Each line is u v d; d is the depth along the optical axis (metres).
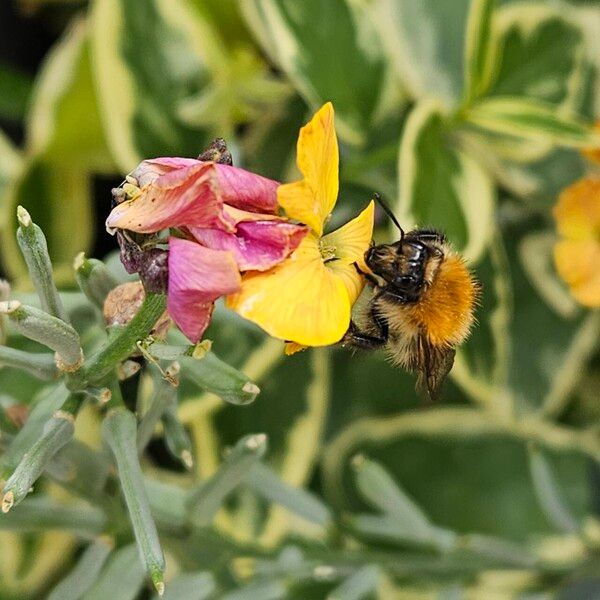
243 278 0.14
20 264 0.25
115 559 0.18
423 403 0.26
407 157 0.22
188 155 0.25
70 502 0.23
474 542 0.21
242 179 0.15
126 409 0.16
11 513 0.18
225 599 0.20
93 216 0.28
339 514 0.22
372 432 0.26
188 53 0.25
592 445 0.25
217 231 0.14
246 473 0.18
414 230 0.18
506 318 0.24
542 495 0.22
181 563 0.20
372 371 0.26
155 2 0.25
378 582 0.22
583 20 0.26
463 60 0.24
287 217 0.15
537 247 0.26
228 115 0.25
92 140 0.26
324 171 0.15
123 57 0.24
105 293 0.16
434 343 0.18
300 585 0.23
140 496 0.16
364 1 0.24
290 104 0.26
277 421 0.25
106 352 0.16
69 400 0.16
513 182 0.25
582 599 0.23
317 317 0.15
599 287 0.21
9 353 0.16
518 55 0.24
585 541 0.22
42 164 0.26
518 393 0.26
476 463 0.26
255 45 0.27
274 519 0.24
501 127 0.23
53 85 0.25
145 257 0.15
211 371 0.16
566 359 0.26
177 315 0.15
